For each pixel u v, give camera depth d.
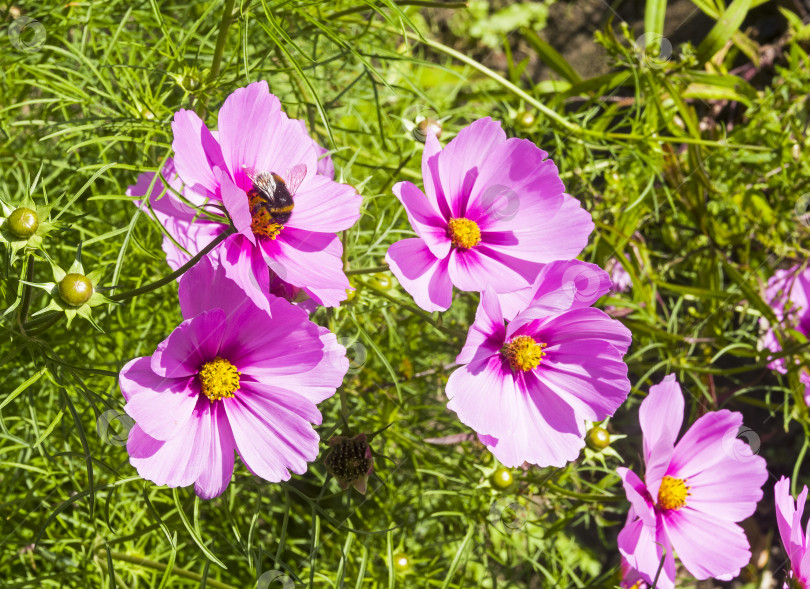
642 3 0.98
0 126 0.60
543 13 0.99
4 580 0.59
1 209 0.42
